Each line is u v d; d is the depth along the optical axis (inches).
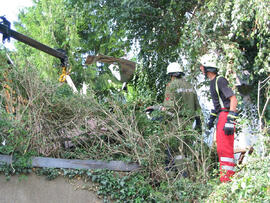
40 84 225.3
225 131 209.5
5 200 189.9
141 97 252.8
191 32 265.0
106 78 681.0
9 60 241.6
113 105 232.7
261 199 155.2
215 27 252.1
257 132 200.1
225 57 240.5
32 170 198.2
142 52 379.2
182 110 237.3
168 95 242.1
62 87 240.2
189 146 226.4
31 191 195.2
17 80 221.5
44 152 210.8
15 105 217.8
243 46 298.8
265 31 242.7
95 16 401.4
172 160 223.1
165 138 221.8
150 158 214.2
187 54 281.6
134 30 380.8
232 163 207.6
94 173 206.5
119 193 206.2
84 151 217.6
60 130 221.1
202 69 233.9
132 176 212.2
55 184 200.4
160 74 370.6
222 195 177.3
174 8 346.6
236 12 234.7
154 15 361.1
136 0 357.7
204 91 288.8
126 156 219.3
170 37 356.8
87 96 234.7
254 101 299.9
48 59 703.1
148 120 238.4
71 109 224.2
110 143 230.2
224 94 214.5
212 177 219.0
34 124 210.4
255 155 185.6
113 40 637.9
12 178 193.2
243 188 157.9
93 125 227.0
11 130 196.4
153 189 213.3
